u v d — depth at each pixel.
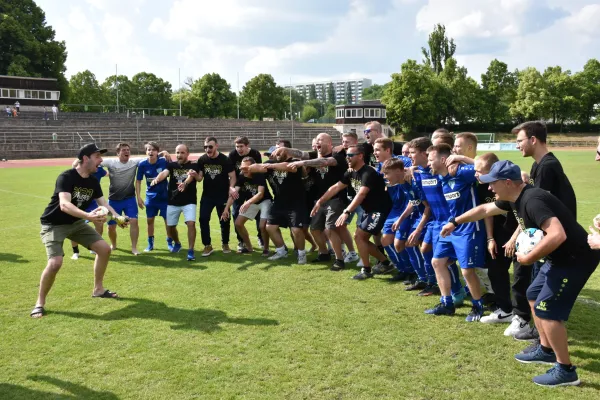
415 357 4.21
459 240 4.97
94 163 5.81
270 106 84.25
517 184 3.72
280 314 5.28
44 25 59.50
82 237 5.82
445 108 63.09
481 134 57.81
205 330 4.84
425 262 5.86
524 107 64.44
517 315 4.64
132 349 4.41
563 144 55.84
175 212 8.12
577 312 5.23
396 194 6.30
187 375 3.92
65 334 4.78
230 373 3.95
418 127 66.88
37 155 38.84
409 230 6.13
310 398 3.56
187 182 7.71
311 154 7.76
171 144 48.84
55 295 6.01
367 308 5.47
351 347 4.42
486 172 4.54
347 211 6.39
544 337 4.00
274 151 7.50
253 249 8.64
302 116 127.69
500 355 4.25
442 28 75.00
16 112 47.62
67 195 5.46
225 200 8.27
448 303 5.23
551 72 67.69
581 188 16.09
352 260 7.65
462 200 4.98
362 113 64.25
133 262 7.70
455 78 64.50
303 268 7.25
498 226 4.98
